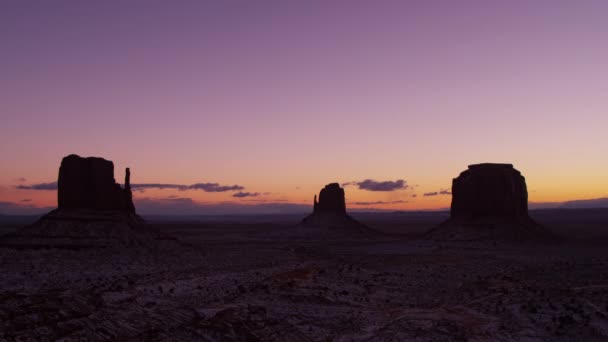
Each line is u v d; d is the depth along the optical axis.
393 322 34.16
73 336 25.31
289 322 32.31
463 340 29.25
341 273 58.59
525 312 35.69
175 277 56.25
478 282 54.31
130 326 28.08
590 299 38.78
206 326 28.59
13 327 24.27
